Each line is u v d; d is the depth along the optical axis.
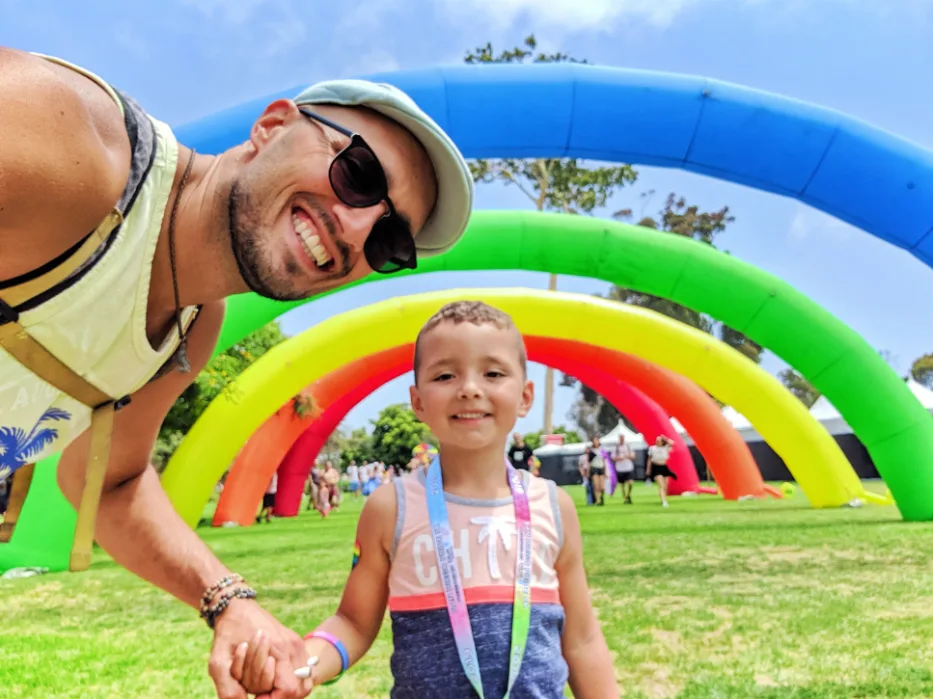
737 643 4.43
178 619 5.61
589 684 2.07
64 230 1.56
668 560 7.67
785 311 10.45
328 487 21.12
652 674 3.86
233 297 9.40
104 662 4.34
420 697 1.77
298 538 11.80
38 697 3.68
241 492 15.34
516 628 1.79
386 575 1.97
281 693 1.75
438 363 1.94
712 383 13.23
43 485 8.55
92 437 1.99
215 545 10.82
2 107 1.42
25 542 8.38
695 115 6.60
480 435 1.91
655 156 6.90
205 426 11.69
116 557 2.29
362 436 57.25
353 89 1.88
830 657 4.07
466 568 1.84
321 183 1.81
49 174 1.46
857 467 27.19
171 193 1.78
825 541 8.76
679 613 5.23
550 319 12.14
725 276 10.25
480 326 1.94
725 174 6.98
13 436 1.89
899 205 6.71
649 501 19.45
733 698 3.42
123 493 2.28
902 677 3.68
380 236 1.93
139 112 1.76
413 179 1.96
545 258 9.98
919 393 21.28
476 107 6.51
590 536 10.09
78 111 1.52
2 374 1.73
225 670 1.80
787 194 7.05
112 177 1.59
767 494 18.69
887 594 5.68
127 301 1.76
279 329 20.39
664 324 12.59
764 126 6.64
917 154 6.64
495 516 1.90
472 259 9.91
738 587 6.15
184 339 2.04
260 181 1.80
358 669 4.18
